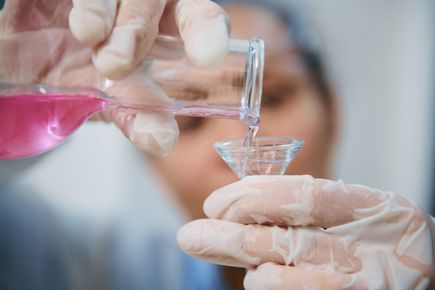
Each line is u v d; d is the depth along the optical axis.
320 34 0.55
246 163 0.34
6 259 0.57
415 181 0.58
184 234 0.34
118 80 0.31
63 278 0.57
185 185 0.56
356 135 0.57
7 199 0.57
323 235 0.34
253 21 0.54
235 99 0.32
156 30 0.31
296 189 0.33
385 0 0.55
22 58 0.31
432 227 0.35
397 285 0.33
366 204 0.34
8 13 0.32
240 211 0.34
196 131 0.54
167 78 0.31
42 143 0.31
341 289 0.32
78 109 0.31
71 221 0.57
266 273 0.33
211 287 0.57
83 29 0.30
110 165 0.57
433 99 0.56
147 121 0.33
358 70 0.56
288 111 0.55
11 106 0.30
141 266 0.58
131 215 0.57
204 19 0.32
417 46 0.56
